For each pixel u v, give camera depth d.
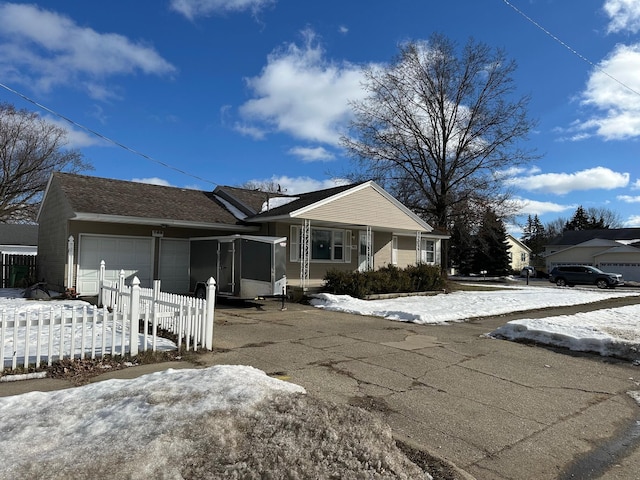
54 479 2.62
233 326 10.16
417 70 32.56
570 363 7.80
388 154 32.97
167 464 2.83
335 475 2.88
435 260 27.28
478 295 20.55
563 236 61.47
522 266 68.44
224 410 3.49
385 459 3.13
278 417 3.42
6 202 35.16
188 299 7.89
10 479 2.61
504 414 5.10
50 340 5.96
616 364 7.84
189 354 7.04
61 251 15.73
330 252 19.97
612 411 5.41
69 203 14.27
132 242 16.09
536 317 13.83
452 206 32.06
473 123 31.58
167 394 3.85
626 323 11.16
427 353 8.02
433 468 3.58
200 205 18.64
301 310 13.56
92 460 2.82
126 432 3.18
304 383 5.83
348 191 18.33
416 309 13.99
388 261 23.23
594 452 4.21
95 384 4.48
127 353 6.70
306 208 16.77
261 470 2.84
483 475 3.68
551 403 5.58
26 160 34.72
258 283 13.64
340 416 3.59
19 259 20.05
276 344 8.26
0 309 11.17
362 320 11.88
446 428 4.61
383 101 32.91
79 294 14.60
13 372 5.65
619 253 46.09
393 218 20.36
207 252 15.25
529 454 4.11
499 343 9.30
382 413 4.92
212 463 2.89
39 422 3.45
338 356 7.48
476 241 35.81
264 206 19.44
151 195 17.94
